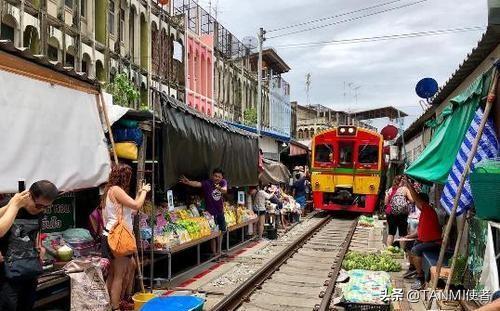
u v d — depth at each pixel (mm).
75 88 7156
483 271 6695
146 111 8461
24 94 6129
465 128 8148
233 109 33406
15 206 4758
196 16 28172
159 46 21859
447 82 11742
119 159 8508
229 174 13477
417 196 9977
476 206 6895
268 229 16797
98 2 17172
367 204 23922
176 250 9578
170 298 7004
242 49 36469
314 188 24609
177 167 9734
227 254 12922
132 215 8164
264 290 9656
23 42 12984
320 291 9594
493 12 6633
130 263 7766
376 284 8383
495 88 7207
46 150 6453
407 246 11867
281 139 37250
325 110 68688
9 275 4891
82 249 7516
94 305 6637
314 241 16469
